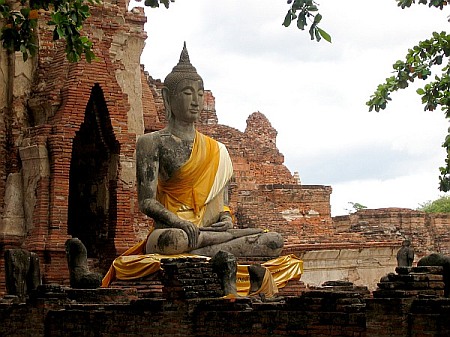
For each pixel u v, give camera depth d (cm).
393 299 1012
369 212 3238
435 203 5641
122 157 2317
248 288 1695
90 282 1565
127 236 2300
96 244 2355
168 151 1880
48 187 2197
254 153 3303
